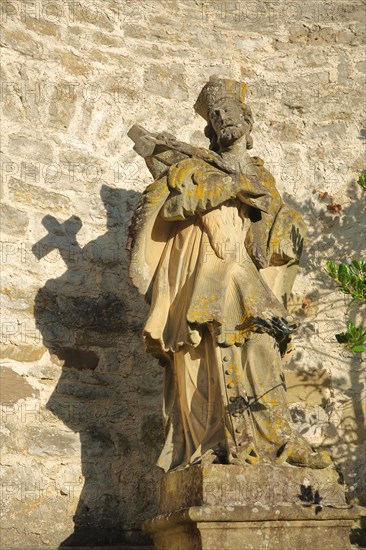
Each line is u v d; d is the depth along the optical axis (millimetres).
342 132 9562
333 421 8789
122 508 7984
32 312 8078
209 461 6285
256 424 6496
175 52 9469
